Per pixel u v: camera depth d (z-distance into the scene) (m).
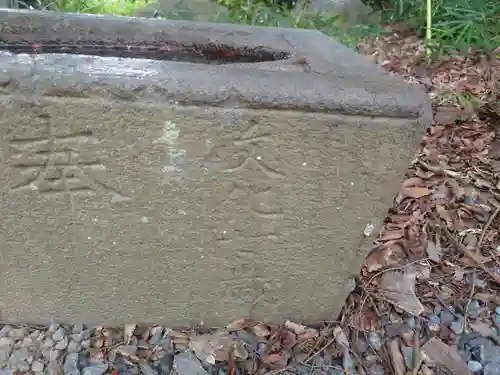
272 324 1.55
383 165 1.19
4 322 1.51
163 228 1.29
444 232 1.95
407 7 3.97
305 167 1.19
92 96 1.07
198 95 1.08
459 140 2.54
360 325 1.56
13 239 1.30
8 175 1.18
